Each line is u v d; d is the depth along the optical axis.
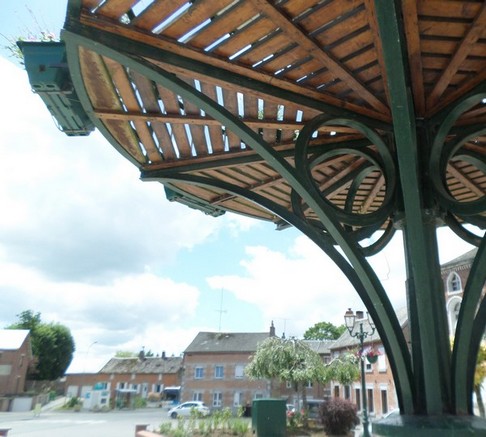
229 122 4.01
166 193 6.76
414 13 3.22
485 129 4.17
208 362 53.97
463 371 3.66
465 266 29.95
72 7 3.42
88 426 29.52
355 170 5.93
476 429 3.27
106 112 4.61
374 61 3.84
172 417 40.38
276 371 23.66
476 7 3.24
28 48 4.18
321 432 18.62
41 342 73.31
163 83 3.85
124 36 3.64
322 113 4.58
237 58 3.91
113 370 68.31
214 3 3.31
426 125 4.45
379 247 4.86
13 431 25.30
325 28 3.48
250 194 5.42
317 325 73.06
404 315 33.00
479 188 6.40
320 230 5.68
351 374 24.23
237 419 17.27
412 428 3.34
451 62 3.78
